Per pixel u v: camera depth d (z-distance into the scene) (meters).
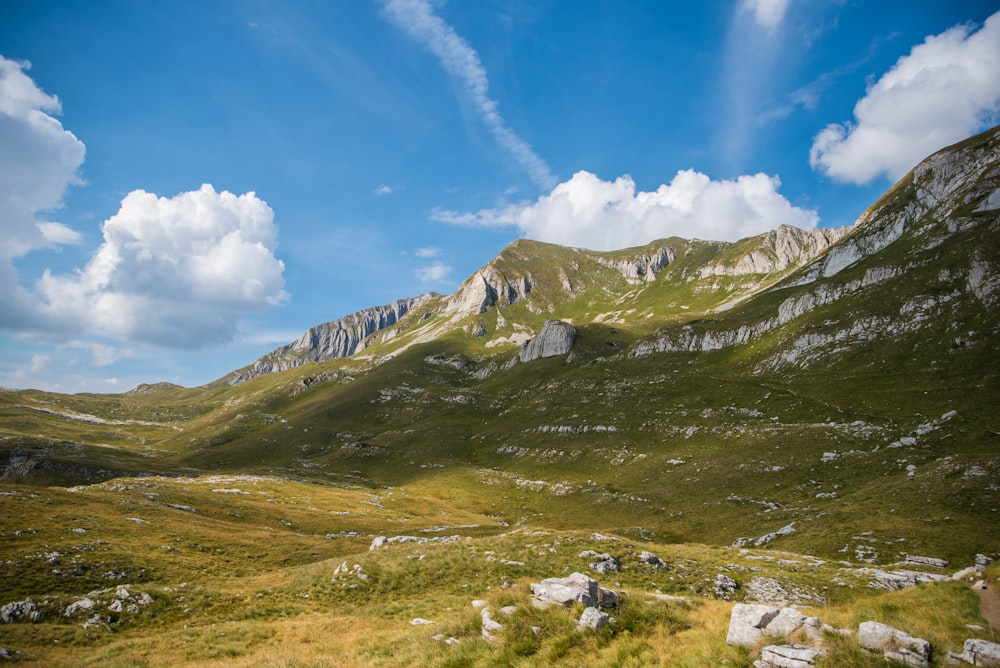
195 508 92.94
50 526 57.28
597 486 135.50
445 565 44.88
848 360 171.88
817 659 14.79
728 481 110.50
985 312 150.75
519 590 24.31
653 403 194.88
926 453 95.25
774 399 162.50
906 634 15.28
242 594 41.91
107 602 36.88
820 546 64.69
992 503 66.19
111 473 177.38
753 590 42.25
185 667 23.86
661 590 40.66
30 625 32.69
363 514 117.44
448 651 19.44
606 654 17.36
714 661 15.87
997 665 13.89
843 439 115.12
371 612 34.19
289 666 21.17
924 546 57.59
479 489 153.12
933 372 140.62
